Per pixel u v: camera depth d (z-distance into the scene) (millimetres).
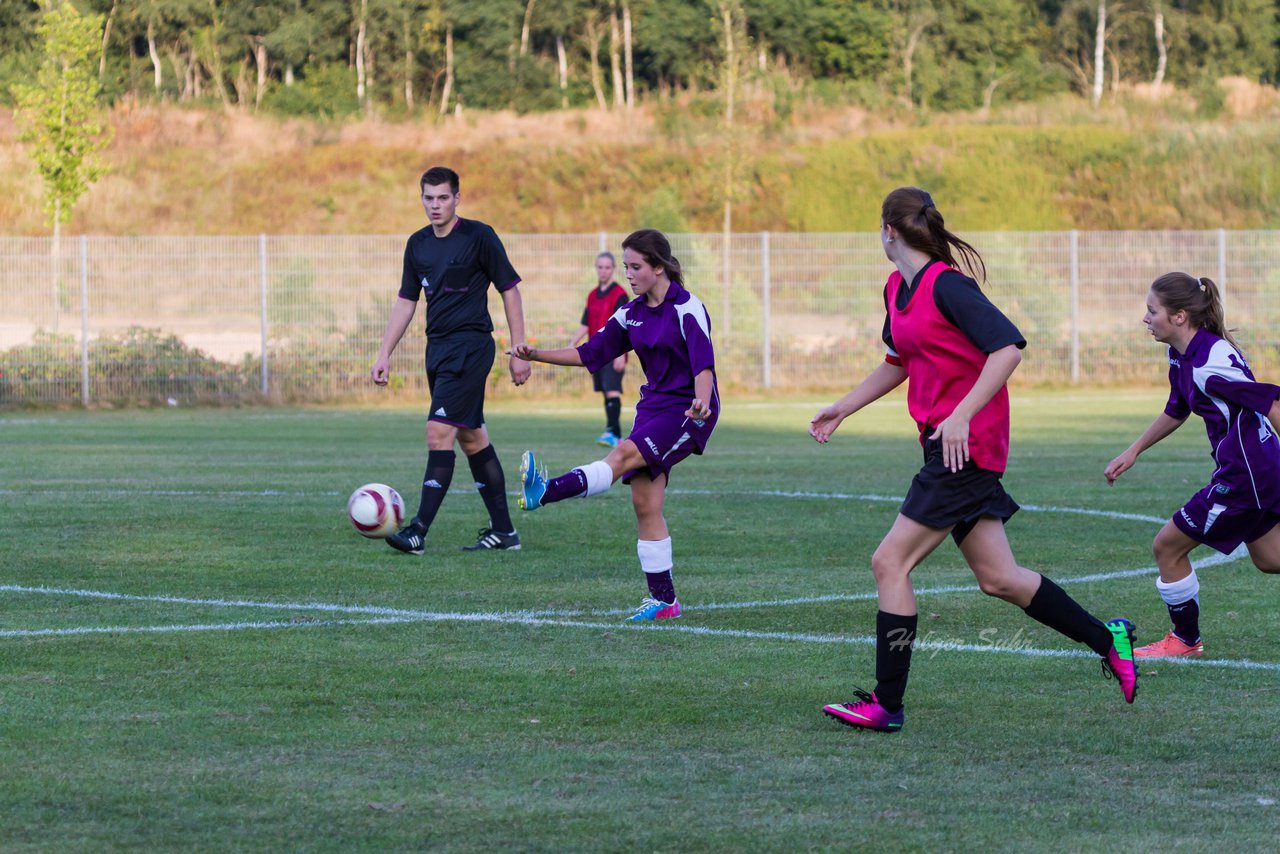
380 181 121438
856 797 10969
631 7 177750
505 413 58250
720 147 121125
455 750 12180
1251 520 15859
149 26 163625
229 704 13633
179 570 21516
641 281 18047
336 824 10227
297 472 35844
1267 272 73625
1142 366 73312
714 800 10852
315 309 66062
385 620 17844
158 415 58875
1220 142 128875
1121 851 9812
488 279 23781
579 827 10195
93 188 113312
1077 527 26625
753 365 70812
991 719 13406
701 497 31078
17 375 62156
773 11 171250
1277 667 15742
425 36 173000
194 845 9773
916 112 145125
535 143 127875
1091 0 186375
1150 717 13516
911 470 36781
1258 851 9820
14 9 147250
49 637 16625
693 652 16172
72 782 11156
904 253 12969
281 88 161250
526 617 18109
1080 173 125938
